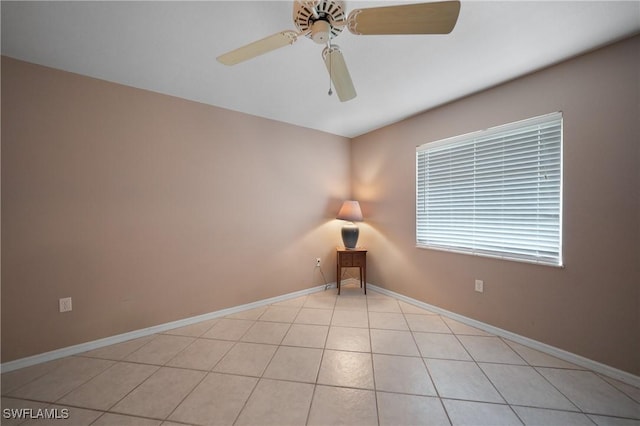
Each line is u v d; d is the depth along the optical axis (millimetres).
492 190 2172
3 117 1669
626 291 1534
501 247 2123
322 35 1117
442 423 1280
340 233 3541
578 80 1687
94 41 1547
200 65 1821
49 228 1813
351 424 1280
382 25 1067
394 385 1556
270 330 2271
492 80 2023
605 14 1318
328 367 1733
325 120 2953
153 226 2215
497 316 2148
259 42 1185
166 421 1304
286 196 3045
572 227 1733
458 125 2385
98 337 1986
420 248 2762
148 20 1374
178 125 2324
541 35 1492
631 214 1511
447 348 1955
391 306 2812
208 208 2498
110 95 2023
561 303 1793
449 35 1493
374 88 2160
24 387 1542
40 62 1758
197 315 2436
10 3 1227
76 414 1345
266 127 2867
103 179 2000
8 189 1688
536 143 1904
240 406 1398
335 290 3395
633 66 1488
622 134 1531
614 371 1575
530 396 1450
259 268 2836
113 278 2045
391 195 3090
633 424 1255
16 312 1717
